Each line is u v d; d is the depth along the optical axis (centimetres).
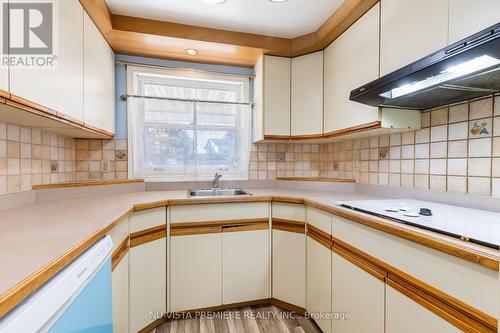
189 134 222
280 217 174
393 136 167
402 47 125
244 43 192
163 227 156
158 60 213
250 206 173
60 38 114
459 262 69
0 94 80
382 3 138
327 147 244
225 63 225
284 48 202
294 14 170
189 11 165
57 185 152
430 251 77
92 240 78
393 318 92
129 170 206
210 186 224
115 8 161
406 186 157
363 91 123
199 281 164
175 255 159
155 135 214
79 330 63
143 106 211
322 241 145
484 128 115
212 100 227
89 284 69
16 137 129
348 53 168
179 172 220
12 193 125
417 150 149
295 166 245
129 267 133
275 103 210
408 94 115
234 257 170
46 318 50
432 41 110
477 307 64
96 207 127
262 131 208
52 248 66
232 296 170
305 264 166
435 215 101
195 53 205
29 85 93
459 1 99
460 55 79
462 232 76
